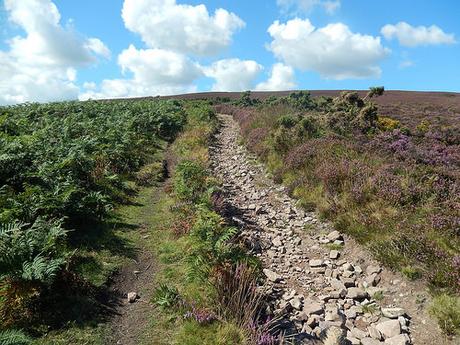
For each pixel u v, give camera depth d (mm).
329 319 5988
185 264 7113
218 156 18422
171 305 5922
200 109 32781
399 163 11289
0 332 4852
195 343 5020
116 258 7395
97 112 23922
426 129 19562
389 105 45250
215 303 5734
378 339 5598
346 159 12062
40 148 11547
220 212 10016
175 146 19516
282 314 6027
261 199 11992
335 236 8859
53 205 7848
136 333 5387
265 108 27875
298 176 12539
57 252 6543
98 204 9195
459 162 12680
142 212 10172
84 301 5867
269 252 8422
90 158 11422
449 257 6816
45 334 5098
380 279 7152
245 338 5031
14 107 23984
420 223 7992
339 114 17031
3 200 7621
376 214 8789
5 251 5734
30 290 5355
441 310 5840
